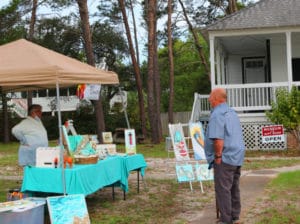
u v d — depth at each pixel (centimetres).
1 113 3091
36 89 1062
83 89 1669
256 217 750
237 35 1872
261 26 1816
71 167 759
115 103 3123
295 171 1215
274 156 1623
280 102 1689
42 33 3194
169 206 880
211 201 912
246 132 1830
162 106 4178
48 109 3981
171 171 1342
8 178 1296
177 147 1014
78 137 853
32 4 2894
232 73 2394
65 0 2997
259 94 1823
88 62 2123
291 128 1700
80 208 690
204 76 4006
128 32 2788
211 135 659
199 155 990
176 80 4153
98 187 807
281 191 959
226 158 658
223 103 676
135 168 985
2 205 641
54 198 668
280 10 1922
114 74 954
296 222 708
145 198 956
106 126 2922
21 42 852
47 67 756
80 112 2998
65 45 3234
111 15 3412
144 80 3491
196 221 756
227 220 665
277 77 2112
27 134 893
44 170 749
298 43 2133
